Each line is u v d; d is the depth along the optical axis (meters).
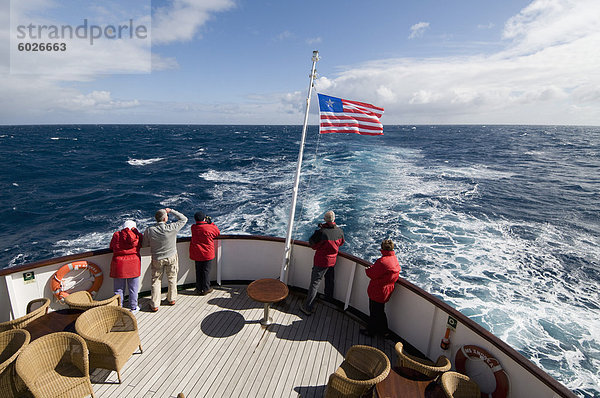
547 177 26.72
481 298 9.17
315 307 5.06
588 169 31.06
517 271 10.72
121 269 4.41
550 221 15.63
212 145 55.66
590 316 8.49
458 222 15.02
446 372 3.05
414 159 34.94
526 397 3.01
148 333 4.30
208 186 22.36
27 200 19.72
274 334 4.41
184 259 5.32
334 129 5.29
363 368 3.41
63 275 4.38
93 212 17.31
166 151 46.47
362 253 11.84
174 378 3.60
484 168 30.48
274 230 13.86
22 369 2.79
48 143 61.78
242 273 5.60
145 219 16.20
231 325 4.55
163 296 5.17
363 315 4.83
